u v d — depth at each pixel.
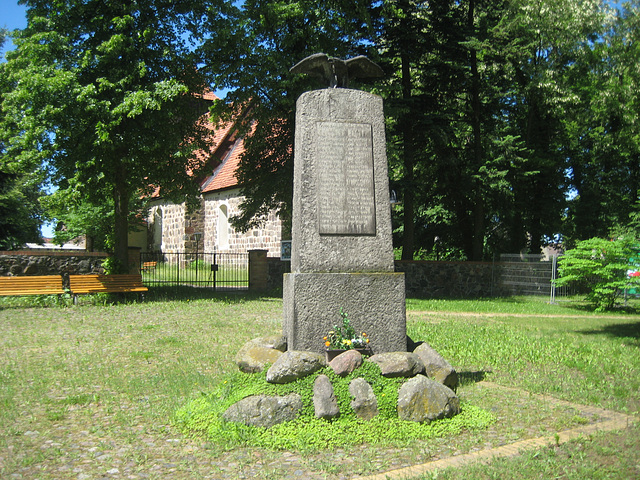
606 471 3.87
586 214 26.47
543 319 14.13
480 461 4.14
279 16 17.20
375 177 6.17
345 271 5.95
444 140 19.81
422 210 25.44
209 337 9.78
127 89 15.11
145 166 16.77
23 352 8.50
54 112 14.05
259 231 28.88
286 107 18.56
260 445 4.50
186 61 16.62
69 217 27.08
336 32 18.09
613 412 5.55
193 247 34.12
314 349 5.68
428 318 13.80
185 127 17.61
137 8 15.57
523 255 21.38
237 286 22.28
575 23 22.84
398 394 5.07
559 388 6.41
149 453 4.37
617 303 18.02
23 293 14.08
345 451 4.44
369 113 6.23
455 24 21.11
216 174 33.81
